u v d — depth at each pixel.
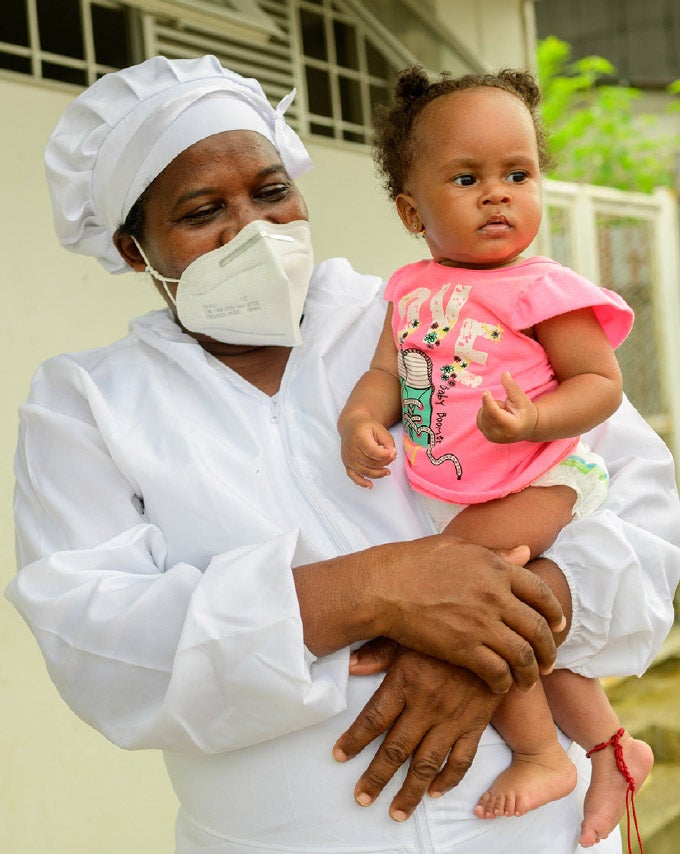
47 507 1.81
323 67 4.14
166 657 1.60
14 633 2.97
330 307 2.02
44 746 3.01
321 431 1.84
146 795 3.25
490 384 1.71
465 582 1.57
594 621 1.71
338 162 4.10
